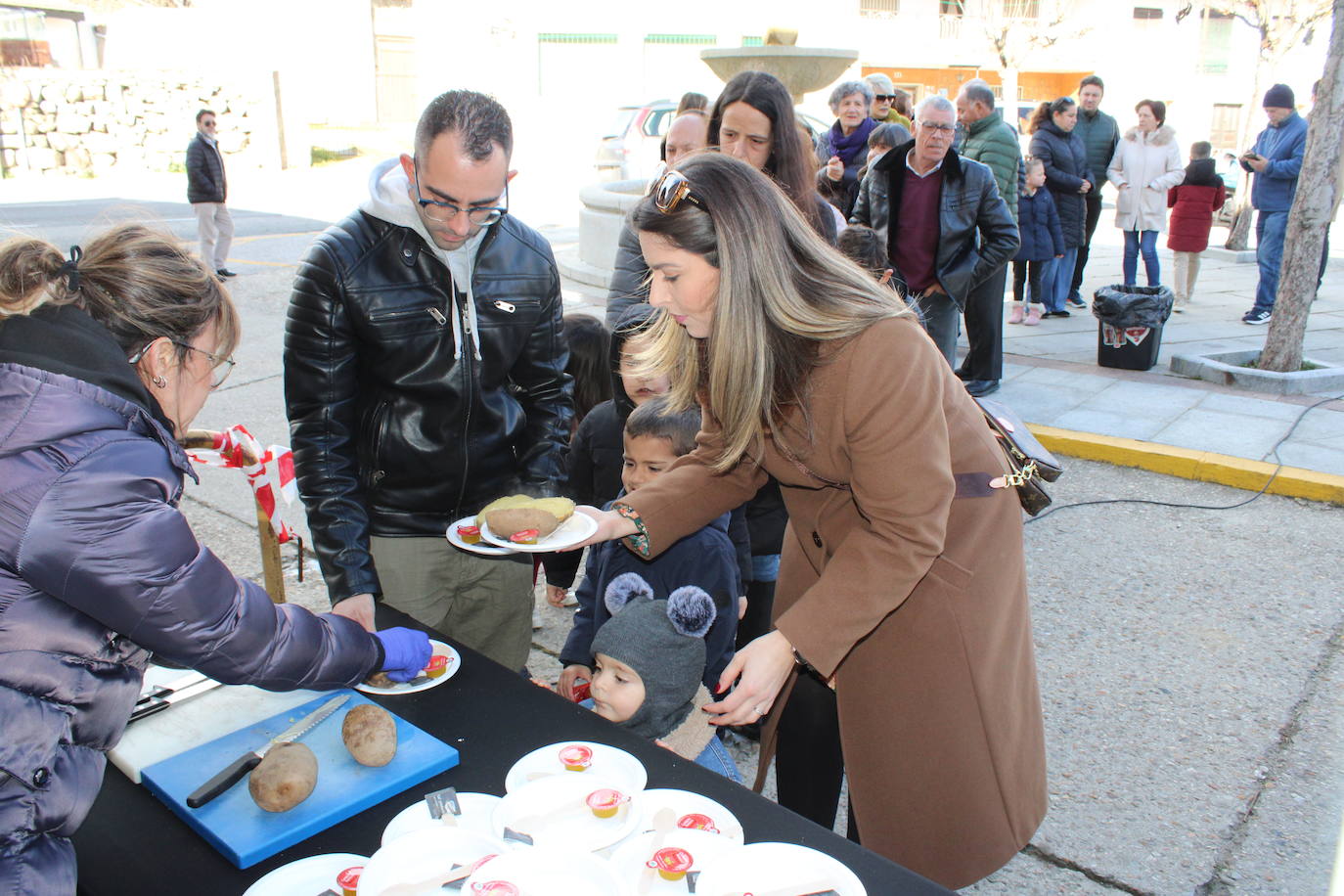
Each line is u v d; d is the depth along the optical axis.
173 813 1.36
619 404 2.82
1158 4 28.58
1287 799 2.63
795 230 1.52
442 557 2.30
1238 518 4.45
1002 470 1.77
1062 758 2.81
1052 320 8.23
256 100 18.83
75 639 1.10
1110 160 8.42
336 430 2.06
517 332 2.21
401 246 2.04
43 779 1.08
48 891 1.10
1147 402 5.88
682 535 1.93
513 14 22.88
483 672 1.71
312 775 1.34
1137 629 3.51
